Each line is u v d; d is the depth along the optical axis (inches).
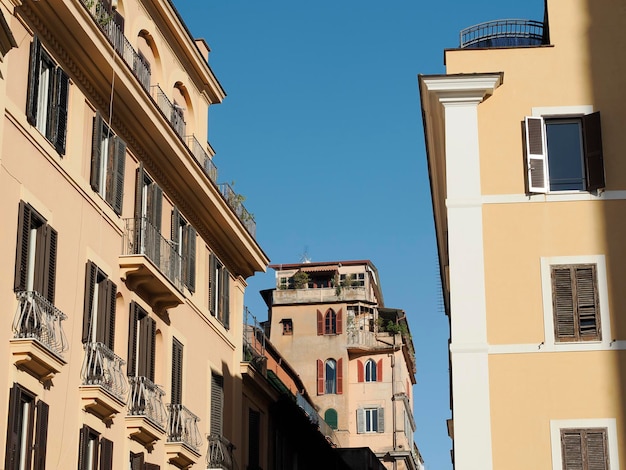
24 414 1052.5
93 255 1214.9
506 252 1042.1
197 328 1528.1
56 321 1109.7
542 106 1075.3
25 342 1019.9
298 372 3299.7
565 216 1046.4
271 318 3373.5
